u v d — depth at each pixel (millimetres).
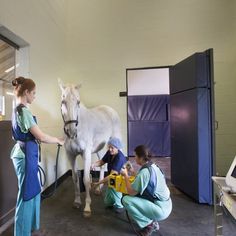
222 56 4047
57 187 3646
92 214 2637
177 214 2629
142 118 6848
